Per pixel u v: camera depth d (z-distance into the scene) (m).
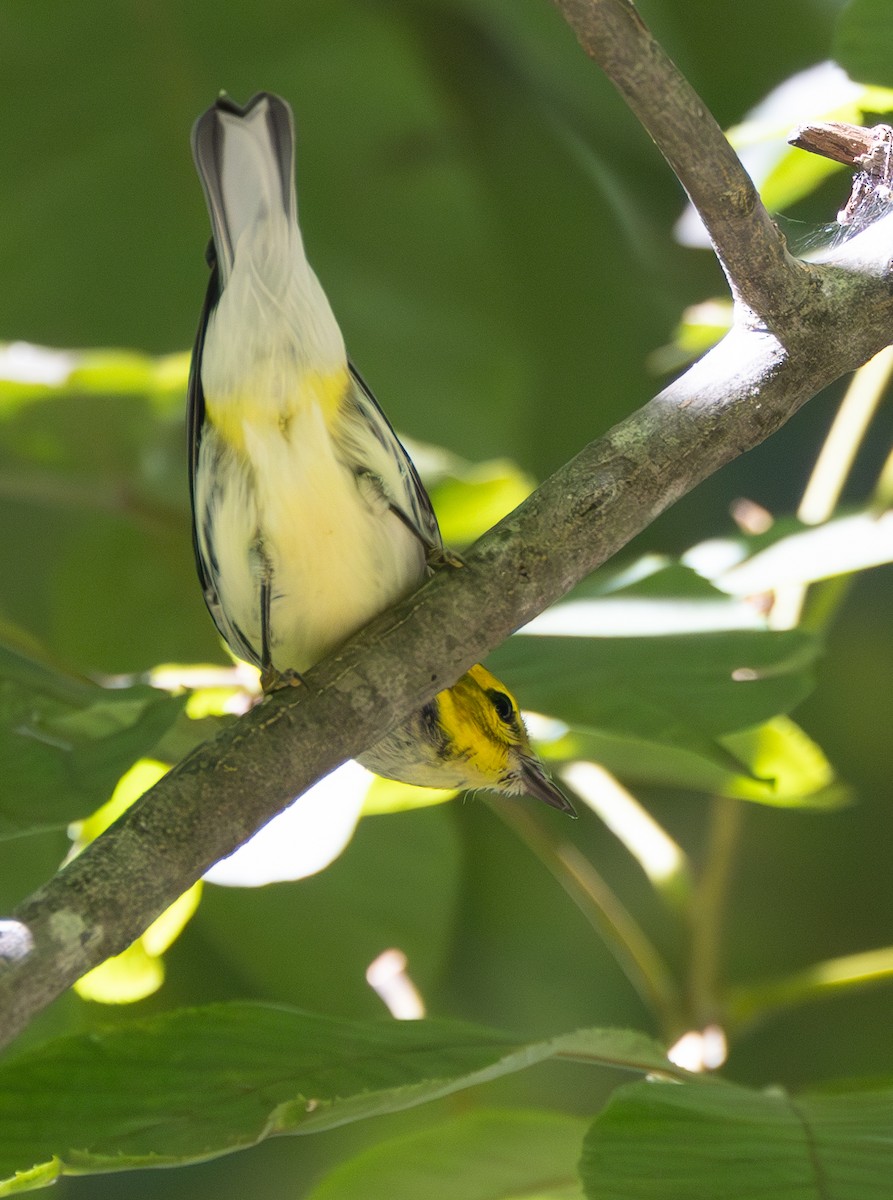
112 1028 3.12
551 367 3.37
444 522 3.29
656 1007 3.20
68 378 3.25
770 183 3.23
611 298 3.38
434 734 3.21
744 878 3.38
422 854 3.28
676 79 3.10
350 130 3.36
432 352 3.35
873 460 3.56
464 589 3.11
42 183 3.35
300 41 3.35
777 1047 3.36
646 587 3.20
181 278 3.36
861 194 3.15
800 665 3.18
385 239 3.36
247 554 3.17
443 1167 3.18
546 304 3.37
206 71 3.35
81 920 3.09
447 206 3.36
